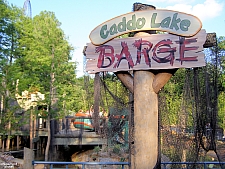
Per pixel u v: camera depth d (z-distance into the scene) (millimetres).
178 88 4277
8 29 12141
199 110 3018
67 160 15539
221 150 3854
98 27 3172
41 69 13164
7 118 11492
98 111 3469
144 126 2877
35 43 13188
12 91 11906
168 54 2875
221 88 3441
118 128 4039
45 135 17484
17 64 12391
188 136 3338
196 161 3188
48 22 14914
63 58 14977
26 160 3994
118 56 3053
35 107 14344
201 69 2975
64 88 14156
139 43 2982
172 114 3799
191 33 2805
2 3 12133
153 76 2975
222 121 6051
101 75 3432
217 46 2961
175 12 2891
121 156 9969
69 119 16766
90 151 16359
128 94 3941
